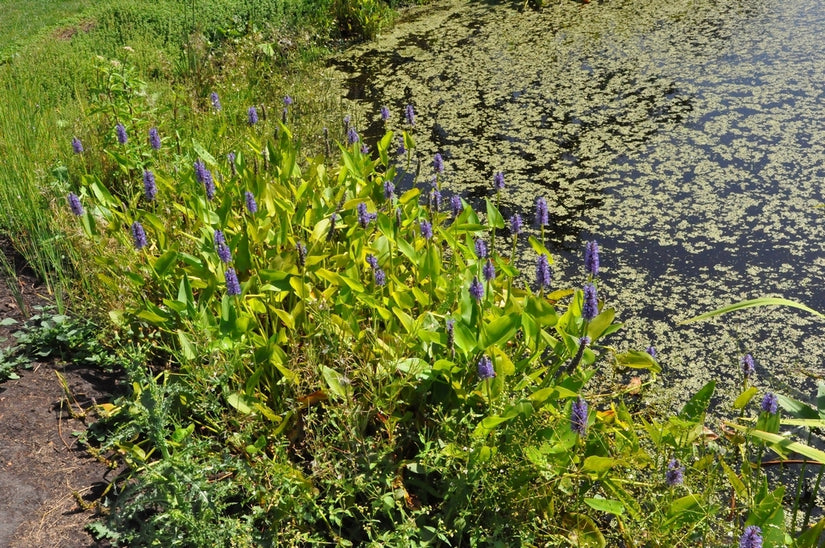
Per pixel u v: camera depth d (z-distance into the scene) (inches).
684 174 243.3
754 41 350.9
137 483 115.3
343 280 134.3
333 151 259.8
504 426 121.9
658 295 187.8
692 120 280.1
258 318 150.7
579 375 125.5
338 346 133.2
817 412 119.2
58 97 280.4
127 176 199.8
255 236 152.0
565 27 397.7
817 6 390.6
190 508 105.0
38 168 201.0
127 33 361.4
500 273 158.6
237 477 118.7
